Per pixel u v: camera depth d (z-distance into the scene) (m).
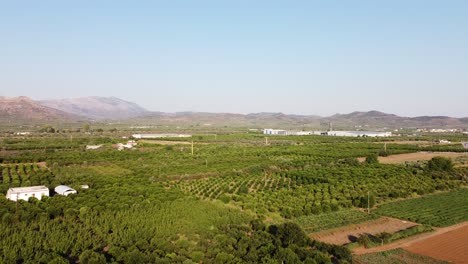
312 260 56.25
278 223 77.75
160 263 54.81
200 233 69.81
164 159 162.25
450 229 77.81
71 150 186.88
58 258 54.22
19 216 76.69
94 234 69.75
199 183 118.56
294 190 107.50
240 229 72.69
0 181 113.56
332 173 133.25
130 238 65.81
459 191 113.94
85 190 99.31
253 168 142.25
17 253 59.41
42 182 110.00
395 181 120.38
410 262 60.28
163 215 80.06
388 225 79.94
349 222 79.62
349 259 59.81
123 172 133.50
